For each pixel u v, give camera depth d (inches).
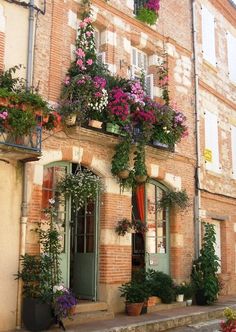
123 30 479.5
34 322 328.5
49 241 360.8
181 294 476.7
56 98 396.5
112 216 427.5
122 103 414.0
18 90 343.0
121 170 425.7
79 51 411.2
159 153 472.4
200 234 530.6
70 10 427.2
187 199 503.5
